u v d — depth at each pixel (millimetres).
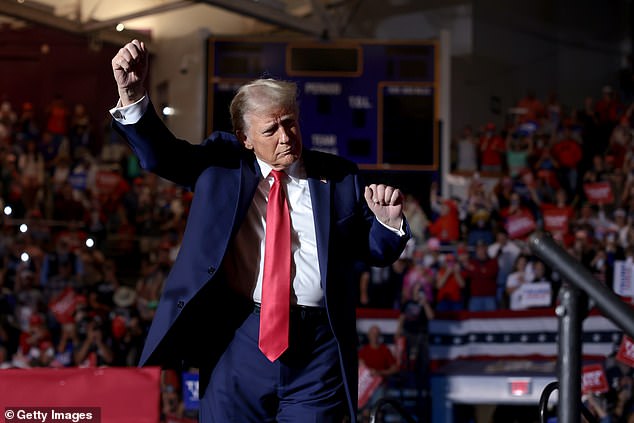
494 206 15492
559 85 21516
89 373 3457
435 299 13250
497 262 13586
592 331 12281
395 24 21109
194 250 2906
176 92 18547
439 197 15398
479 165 17500
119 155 17453
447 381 11734
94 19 17109
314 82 15516
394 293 13109
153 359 2957
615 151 17203
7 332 12711
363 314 12570
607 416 10562
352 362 2984
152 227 15594
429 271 13188
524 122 17828
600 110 18078
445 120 15547
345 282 3010
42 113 20344
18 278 13219
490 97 20984
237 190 2969
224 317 3008
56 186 15898
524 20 21250
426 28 21031
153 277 13320
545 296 13297
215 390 3004
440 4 20984
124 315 12562
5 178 15859
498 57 21094
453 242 14734
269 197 2973
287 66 15492
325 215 2984
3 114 17109
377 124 15539
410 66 15594
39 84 20406
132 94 2865
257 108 2902
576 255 13828
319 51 15539
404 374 12008
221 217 2928
